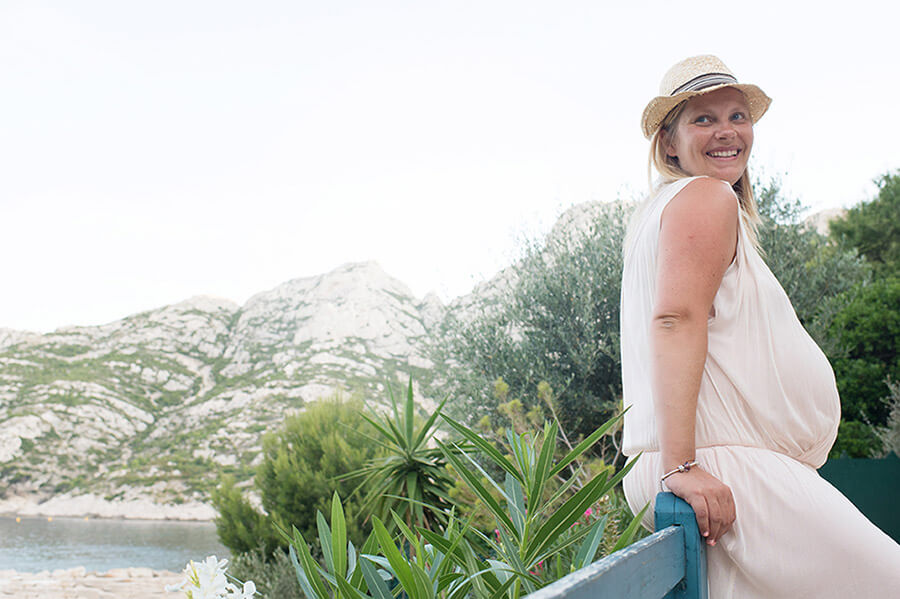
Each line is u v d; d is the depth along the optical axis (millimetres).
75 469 51719
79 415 57156
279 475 8727
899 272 17203
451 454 1443
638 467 1440
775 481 1274
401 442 5520
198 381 67438
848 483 8977
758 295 1384
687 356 1277
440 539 1364
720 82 1629
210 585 1459
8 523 40969
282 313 77125
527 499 1423
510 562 1327
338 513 1239
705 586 1245
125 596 17297
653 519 1447
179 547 29953
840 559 1228
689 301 1296
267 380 63656
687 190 1394
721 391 1345
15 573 20891
